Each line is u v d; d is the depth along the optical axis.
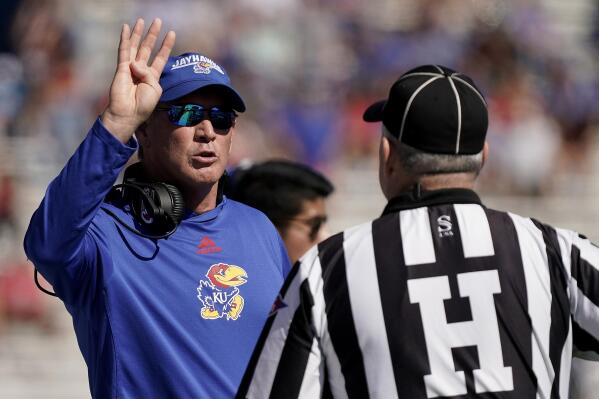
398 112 10.46
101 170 11.04
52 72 41.41
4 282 35.34
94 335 11.78
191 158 12.23
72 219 10.98
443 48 42.59
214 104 12.33
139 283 11.77
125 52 11.52
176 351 11.71
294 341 10.22
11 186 36.56
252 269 12.37
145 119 11.34
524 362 10.02
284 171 16.02
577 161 41.81
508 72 42.47
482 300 10.10
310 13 42.78
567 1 47.66
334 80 41.56
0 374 34.84
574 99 42.53
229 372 11.84
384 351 10.02
